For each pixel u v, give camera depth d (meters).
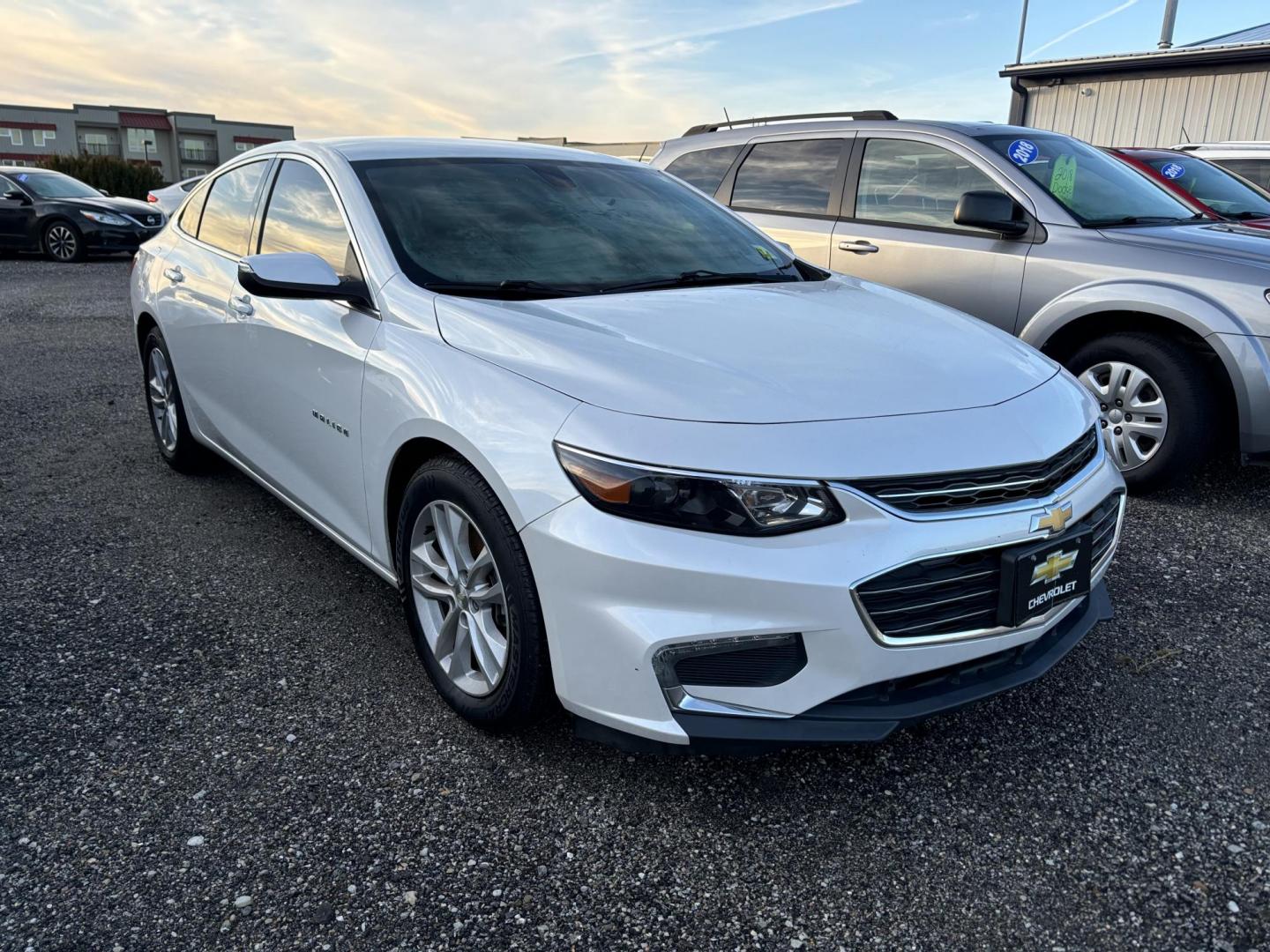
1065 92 17.11
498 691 2.34
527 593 2.19
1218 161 9.02
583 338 2.35
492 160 3.34
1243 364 3.88
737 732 2.01
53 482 4.42
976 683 2.18
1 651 2.87
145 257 4.49
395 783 2.30
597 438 2.04
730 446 1.99
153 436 5.20
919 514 2.02
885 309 2.89
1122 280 4.22
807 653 1.98
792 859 2.07
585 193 3.33
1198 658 2.91
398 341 2.57
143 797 2.23
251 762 2.37
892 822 2.18
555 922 1.89
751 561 1.95
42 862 2.02
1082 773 2.36
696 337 2.42
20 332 8.29
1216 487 4.52
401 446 2.52
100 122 65.62
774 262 3.35
